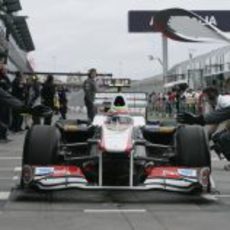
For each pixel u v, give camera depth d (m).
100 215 8.33
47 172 8.92
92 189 8.77
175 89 34.47
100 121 10.10
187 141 9.15
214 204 9.15
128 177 9.12
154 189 8.82
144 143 9.47
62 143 10.29
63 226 7.70
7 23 35.06
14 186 10.48
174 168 9.02
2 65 18.06
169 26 59.66
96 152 9.28
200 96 23.81
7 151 16.81
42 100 22.56
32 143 9.07
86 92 20.86
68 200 9.35
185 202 9.29
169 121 10.74
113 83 14.12
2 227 7.62
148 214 8.41
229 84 14.76
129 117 9.77
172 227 7.68
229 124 13.55
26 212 8.47
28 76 24.38
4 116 19.05
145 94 12.12
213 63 32.53
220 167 13.80
